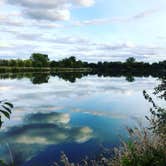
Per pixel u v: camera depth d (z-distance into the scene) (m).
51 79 63.09
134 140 4.13
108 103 24.39
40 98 28.50
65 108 21.78
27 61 120.69
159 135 3.95
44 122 16.39
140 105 22.91
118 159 4.43
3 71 109.12
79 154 9.97
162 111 4.22
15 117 17.91
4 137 12.68
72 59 150.75
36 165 8.98
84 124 15.68
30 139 12.36
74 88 40.53
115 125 14.94
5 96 30.08
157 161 3.34
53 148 10.88
